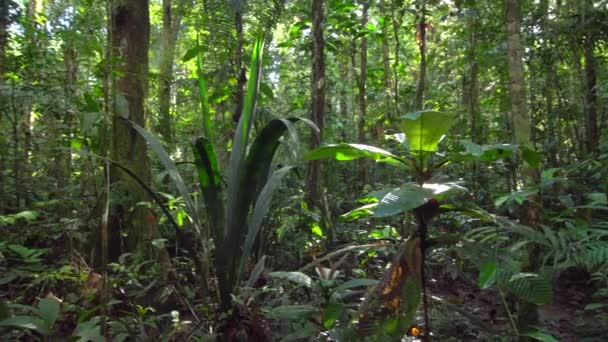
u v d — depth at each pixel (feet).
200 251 13.52
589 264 9.55
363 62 28.09
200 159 10.46
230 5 16.60
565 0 21.88
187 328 10.43
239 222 10.27
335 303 8.46
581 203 15.24
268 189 10.55
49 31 18.61
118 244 14.23
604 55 22.80
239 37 18.16
